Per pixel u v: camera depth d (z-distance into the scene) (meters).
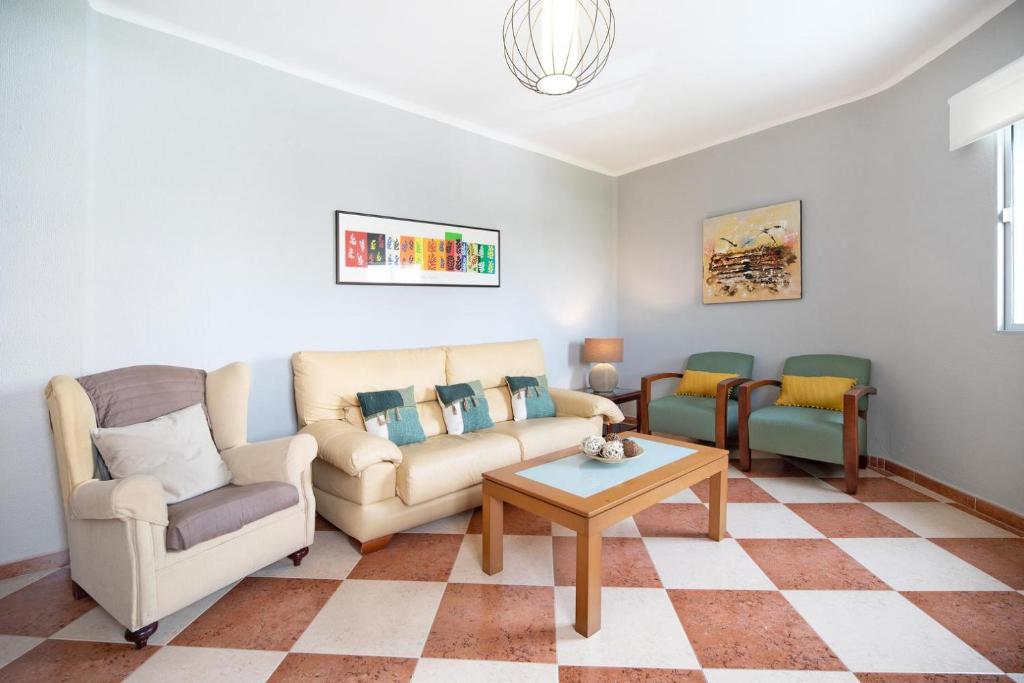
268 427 2.69
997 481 2.47
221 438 2.21
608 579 1.93
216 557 1.72
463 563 2.09
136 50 2.27
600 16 2.36
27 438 2.03
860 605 1.73
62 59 2.05
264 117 2.66
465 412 2.97
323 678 1.41
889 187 3.09
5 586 1.94
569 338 4.46
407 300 3.28
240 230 2.58
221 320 2.52
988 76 2.31
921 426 2.93
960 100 2.52
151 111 2.30
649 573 1.97
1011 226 2.44
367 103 3.06
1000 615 1.66
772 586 1.86
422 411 2.95
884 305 3.15
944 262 2.76
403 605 1.78
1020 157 2.41
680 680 1.38
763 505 2.66
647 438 2.63
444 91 3.11
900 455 3.09
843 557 2.07
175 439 1.98
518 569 2.03
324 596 1.84
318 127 2.86
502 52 2.66
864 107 3.23
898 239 3.04
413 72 2.87
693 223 4.27
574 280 4.49
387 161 3.16
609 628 1.62
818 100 3.34
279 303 2.72
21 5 1.97
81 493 1.66
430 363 3.09
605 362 4.19
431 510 2.34
